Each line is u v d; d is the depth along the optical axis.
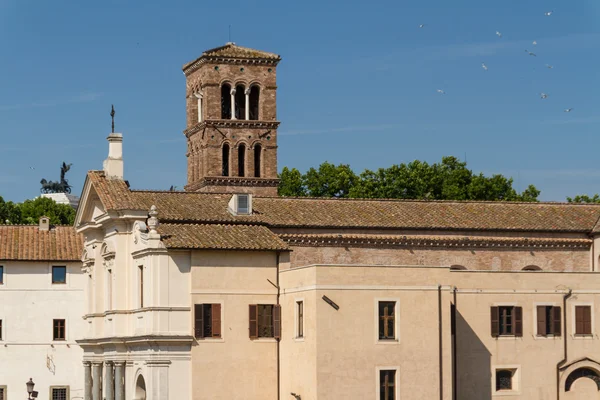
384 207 129.25
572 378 117.00
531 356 115.44
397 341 108.69
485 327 114.38
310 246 122.75
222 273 114.69
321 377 106.81
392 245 125.06
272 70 164.75
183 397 112.88
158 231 115.69
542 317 116.06
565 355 116.38
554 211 133.75
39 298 145.25
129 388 118.75
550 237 129.62
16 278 144.75
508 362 114.75
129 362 118.94
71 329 145.62
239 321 114.56
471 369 113.62
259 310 115.12
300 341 110.44
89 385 130.12
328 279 107.69
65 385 144.88
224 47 165.12
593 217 133.38
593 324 117.50
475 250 127.25
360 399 107.44
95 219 126.38
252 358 114.50
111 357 122.44
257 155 164.00
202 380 113.31
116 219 120.62
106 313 123.69
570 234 130.38
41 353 144.62
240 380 114.12
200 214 120.50
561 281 116.94
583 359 116.81
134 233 119.25
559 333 116.38
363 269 108.44
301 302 111.19
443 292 110.19
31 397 139.00
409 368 108.75
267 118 164.00
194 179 166.25
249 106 164.38
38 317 145.00
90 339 126.38
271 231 120.94
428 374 109.19
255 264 115.69
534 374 115.56
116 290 120.81
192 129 166.00
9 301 144.38
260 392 114.38
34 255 144.75
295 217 123.62
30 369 144.38
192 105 167.38
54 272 145.88
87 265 131.12
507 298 115.19
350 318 107.81
